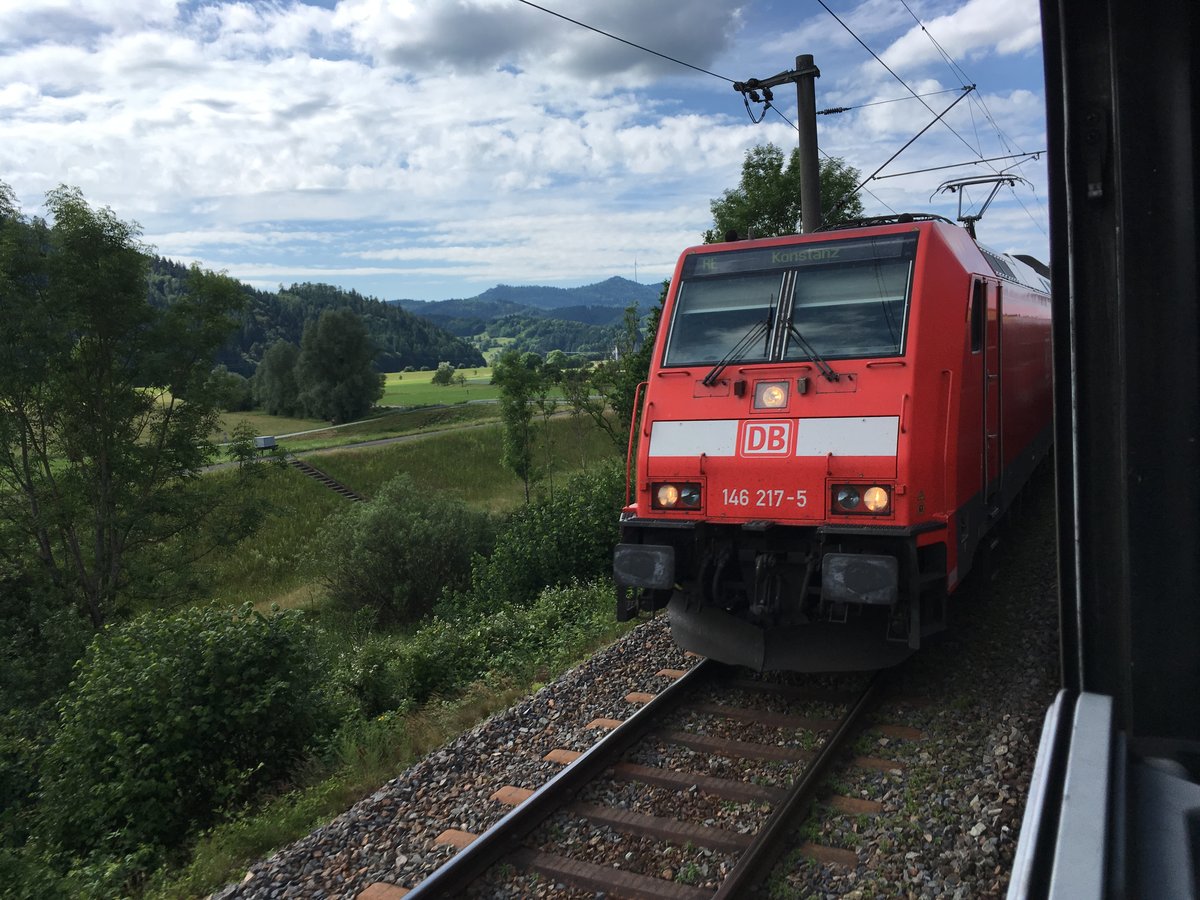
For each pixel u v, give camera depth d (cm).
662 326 746
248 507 2780
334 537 2883
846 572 600
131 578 2602
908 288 657
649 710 657
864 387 639
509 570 1625
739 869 448
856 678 720
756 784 557
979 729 602
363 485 4691
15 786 1052
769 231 2114
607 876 471
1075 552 167
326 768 775
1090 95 160
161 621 966
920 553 643
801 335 680
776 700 691
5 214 2398
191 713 835
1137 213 154
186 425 2630
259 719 866
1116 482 161
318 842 554
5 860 644
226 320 2667
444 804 580
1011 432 913
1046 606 837
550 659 952
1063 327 167
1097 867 114
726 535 691
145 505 2555
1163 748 154
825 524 632
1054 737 154
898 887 440
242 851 605
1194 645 154
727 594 707
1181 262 151
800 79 1492
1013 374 923
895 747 595
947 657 746
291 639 945
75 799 809
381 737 793
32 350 2336
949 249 701
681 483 694
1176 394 153
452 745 680
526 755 639
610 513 1669
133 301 2478
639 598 739
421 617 2641
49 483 2492
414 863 511
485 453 5388
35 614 2202
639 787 568
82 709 854
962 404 695
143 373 2444
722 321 721
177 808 796
